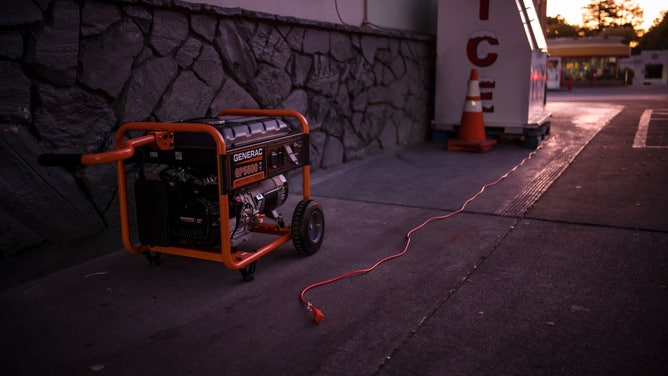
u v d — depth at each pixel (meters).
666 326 2.60
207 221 3.15
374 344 2.52
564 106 15.87
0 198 3.06
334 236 4.16
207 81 4.50
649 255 3.53
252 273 3.36
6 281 3.19
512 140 8.58
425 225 4.37
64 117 3.35
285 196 3.93
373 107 7.26
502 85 7.93
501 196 5.19
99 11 3.48
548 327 2.63
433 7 9.35
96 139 3.57
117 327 2.76
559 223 4.29
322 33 6.03
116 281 3.35
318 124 6.18
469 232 4.15
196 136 3.12
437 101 8.56
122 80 3.71
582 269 3.34
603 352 2.38
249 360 2.42
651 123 10.69
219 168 2.98
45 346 2.58
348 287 3.20
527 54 7.65
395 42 7.63
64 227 3.44
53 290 3.21
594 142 8.34
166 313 2.91
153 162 3.28
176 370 2.35
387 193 5.43
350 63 6.63
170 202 3.25
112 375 2.33
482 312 2.81
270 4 5.46
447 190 5.50
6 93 3.01
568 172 6.19
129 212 3.89
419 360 2.37
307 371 2.31
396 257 3.68
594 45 36.56
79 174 3.47
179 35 4.16
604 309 2.80
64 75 3.30
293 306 2.97
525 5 7.68
